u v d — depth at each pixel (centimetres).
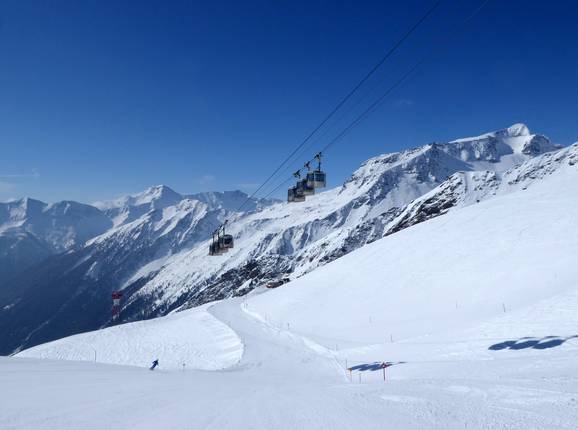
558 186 9712
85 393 1227
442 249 7975
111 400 1116
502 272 5838
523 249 6481
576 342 2247
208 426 838
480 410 875
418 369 2380
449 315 4834
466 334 3186
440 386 1257
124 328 9769
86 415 921
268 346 5216
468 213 9775
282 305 8562
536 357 1944
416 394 1125
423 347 3162
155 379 1733
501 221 8256
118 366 2366
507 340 2686
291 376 2844
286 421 874
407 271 7581
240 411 984
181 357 6166
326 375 2911
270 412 969
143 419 893
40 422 857
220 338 6800
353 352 3878
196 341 7112
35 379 1534
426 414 874
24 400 1092
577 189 8812
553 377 1243
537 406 873
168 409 1003
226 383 1748
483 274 6081
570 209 7562
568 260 5338
